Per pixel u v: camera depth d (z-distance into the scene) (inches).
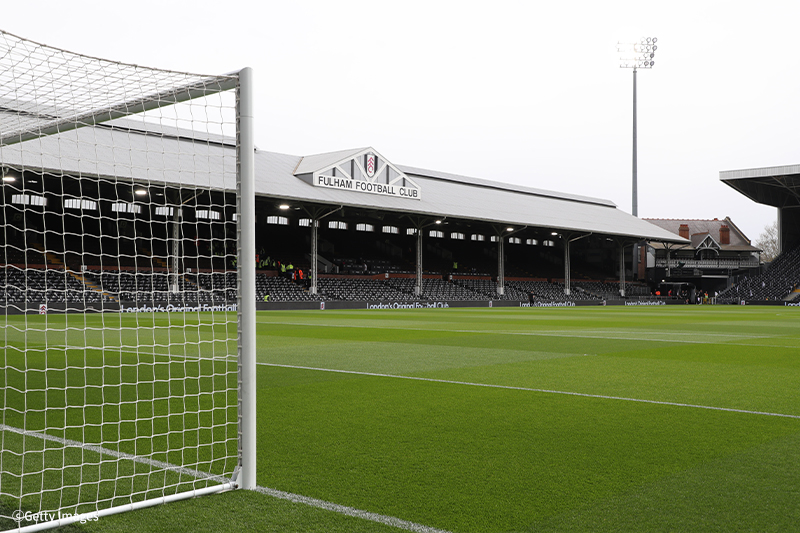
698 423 223.9
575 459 175.8
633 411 245.6
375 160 1748.3
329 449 185.5
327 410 245.3
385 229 2329.0
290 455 178.5
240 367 151.4
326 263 2082.9
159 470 164.4
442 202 1919.3
